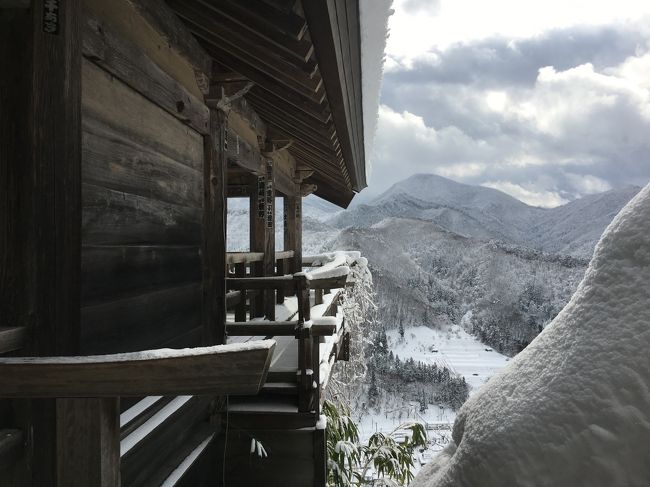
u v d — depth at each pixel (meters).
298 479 3.72
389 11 2.50
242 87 3.84
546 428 0.87
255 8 2.17
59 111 1.71
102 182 2.24
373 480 6.02
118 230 2.40
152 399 2.84
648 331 0.85
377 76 3.44
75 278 1.79
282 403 3.92
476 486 0.94
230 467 3.76
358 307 10.99
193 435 3.46
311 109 3.67
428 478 1.21
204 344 3.67
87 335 2.10
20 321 1.62
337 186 9.41
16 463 1.56
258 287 3.85
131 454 2.45
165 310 3.00
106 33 2.22
